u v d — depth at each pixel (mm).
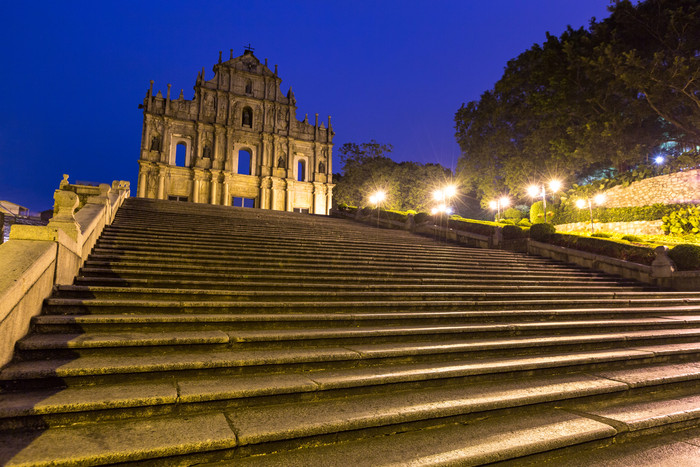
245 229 13719
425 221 21719
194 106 41406
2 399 3186
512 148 33438
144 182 38500
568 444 3551
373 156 50844
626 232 23828
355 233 15984
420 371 4477
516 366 4957
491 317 7031
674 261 13156
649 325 7699
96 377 3639
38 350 3902
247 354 4473
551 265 13984
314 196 45344
